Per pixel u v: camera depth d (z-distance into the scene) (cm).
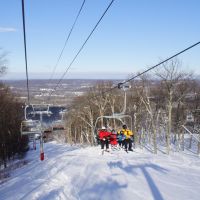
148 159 1902
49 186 1273
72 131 7862
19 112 5559
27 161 3891
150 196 1043
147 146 5053
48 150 5859
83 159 2005
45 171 1720
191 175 1385
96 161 1858
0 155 4622
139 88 4609
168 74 4162
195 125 5016
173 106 4572
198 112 4522
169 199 1006
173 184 1206
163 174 1406
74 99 6519
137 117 4984
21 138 5725
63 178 1425
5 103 4988
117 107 5450
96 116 5997
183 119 4650
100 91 5584
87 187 1192
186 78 4300
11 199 1152
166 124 4669
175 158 1998
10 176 2238
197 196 1036
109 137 2431
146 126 5434
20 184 1477
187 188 1143
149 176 1358
